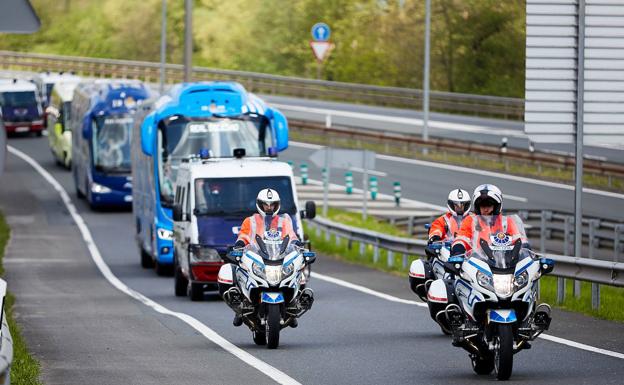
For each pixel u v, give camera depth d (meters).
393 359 30.33
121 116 93.00
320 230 74.12
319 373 28.08
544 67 45.47
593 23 45.50
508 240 26.97
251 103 59.84
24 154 133.50
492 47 177.62
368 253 65.94
